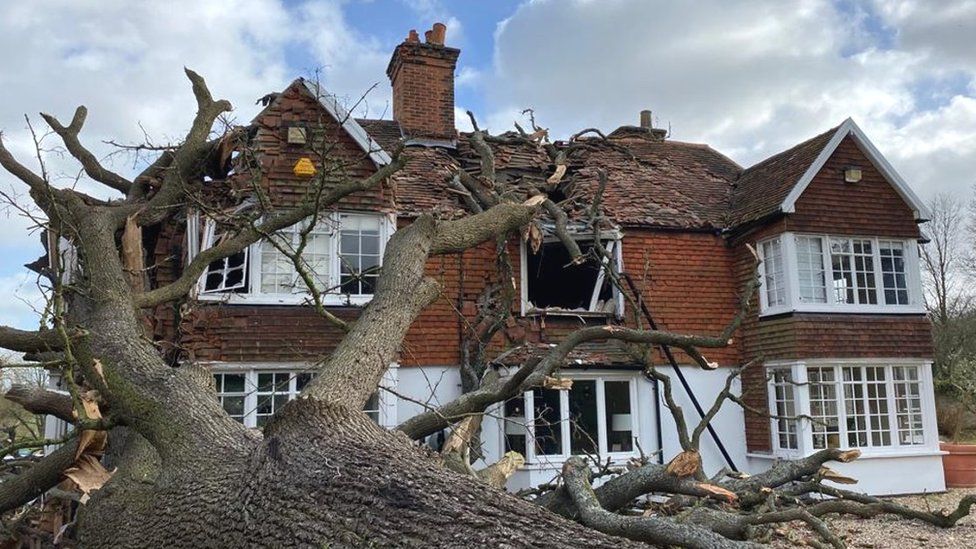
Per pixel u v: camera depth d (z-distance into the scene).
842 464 12.14
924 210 13.41
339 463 3.70
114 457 6.62
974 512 10.43
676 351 12.99
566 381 7.68
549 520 3.14
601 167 14.67
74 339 5.58
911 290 13.23
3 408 9.89
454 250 7.80
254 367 10.55
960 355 23.55
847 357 12.46
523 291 12.41
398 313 6.40
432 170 13.19
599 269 13.16
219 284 11.08
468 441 7.81
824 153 12.90
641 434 12.41
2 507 6.18
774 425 12.59
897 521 9.55
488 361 11.61
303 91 11.35
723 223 13.78
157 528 4.28
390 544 3.08
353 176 11.27
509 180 13.74
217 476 4.21
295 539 3.36
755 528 7.23
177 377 5.17
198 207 9.78
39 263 10.14
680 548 5.64
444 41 14.76
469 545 2.93
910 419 12.83
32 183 8.12
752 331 13.23
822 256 12.92
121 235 9.54
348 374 5.72
